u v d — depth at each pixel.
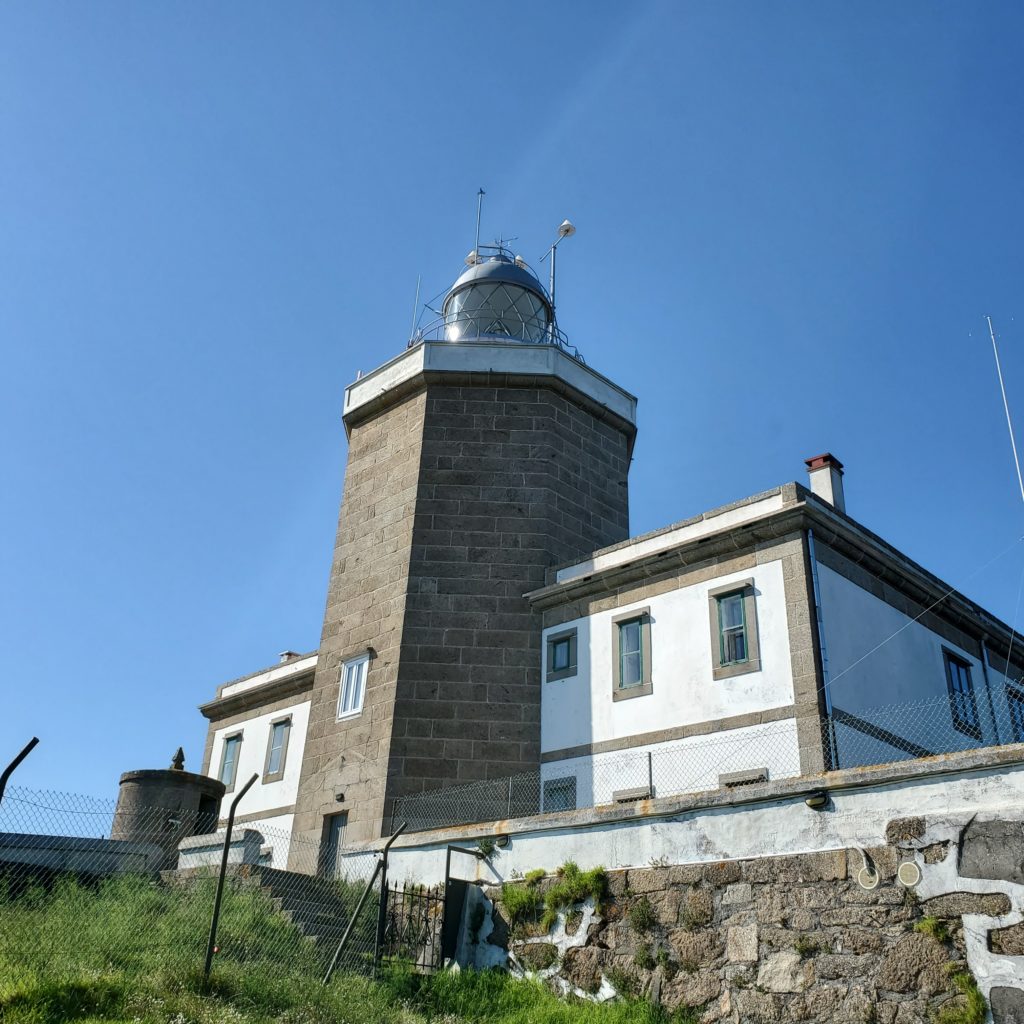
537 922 14.50
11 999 10.00
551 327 29.77
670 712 19.72
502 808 20.84
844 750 17.59
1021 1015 10.11
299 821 23.08
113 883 14.98
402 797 21.44
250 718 30.25
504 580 23.61
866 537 20.55
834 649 18.42
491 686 22.47
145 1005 10.41
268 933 14.04
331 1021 11.54
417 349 26.47
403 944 15.23
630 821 14.11
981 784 11.16
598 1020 12.34
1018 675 24.58
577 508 25.14
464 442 25.17
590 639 21.84
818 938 11.74
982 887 10.77
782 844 12.46
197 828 20.69
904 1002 10.87
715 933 12.62
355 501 26.19
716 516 20.81
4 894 13.50
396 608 23.47
